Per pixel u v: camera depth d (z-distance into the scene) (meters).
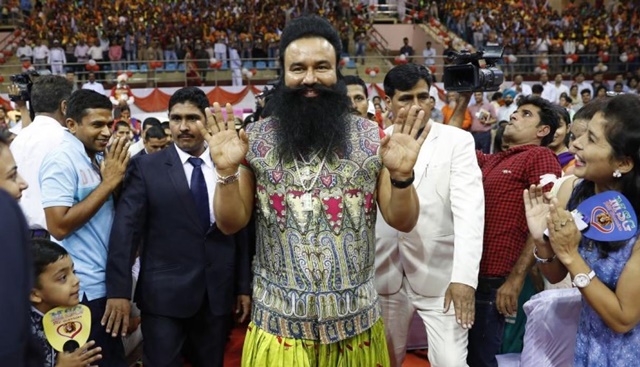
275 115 1.96
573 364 2.04
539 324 2.26
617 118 1.81
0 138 1.46
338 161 1.90
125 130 5.52
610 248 1.86
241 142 1.83
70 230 2.58
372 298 1.99
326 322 1.90
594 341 1.95
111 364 2.70
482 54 2.86
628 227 1.81
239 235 2.96
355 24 19.91
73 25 18.23
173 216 2.76
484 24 19.78
